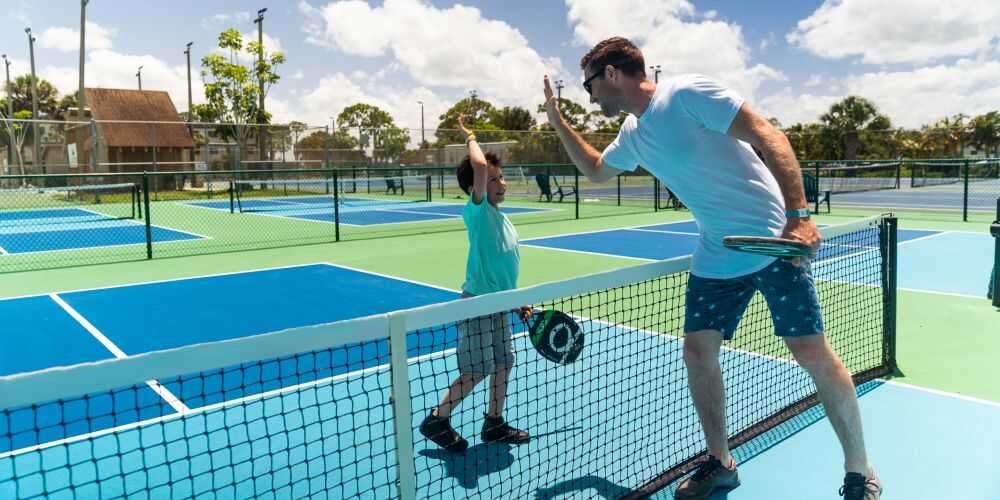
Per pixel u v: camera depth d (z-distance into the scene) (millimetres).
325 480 3172
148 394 4801
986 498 3301
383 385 4867
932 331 6363
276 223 18094
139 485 3475
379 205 24719
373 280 9531
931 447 3854
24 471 3648
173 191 29781
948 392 4699
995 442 3898
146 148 32312
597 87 3123
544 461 3717
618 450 3832
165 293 8695
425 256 11758
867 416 4305
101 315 7520
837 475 3566
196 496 3348
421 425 3803
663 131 2994
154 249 13125
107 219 19656
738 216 3045
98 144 30297
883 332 5129
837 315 6645
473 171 3805
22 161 28406
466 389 3775
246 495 3355
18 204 25625
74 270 10648
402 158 33844
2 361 5930
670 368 5137
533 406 4434
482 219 3807
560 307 7188
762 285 3090
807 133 55875
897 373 5113
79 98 30781
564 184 32562
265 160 32188
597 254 11953
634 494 3357
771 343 5836
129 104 38000
